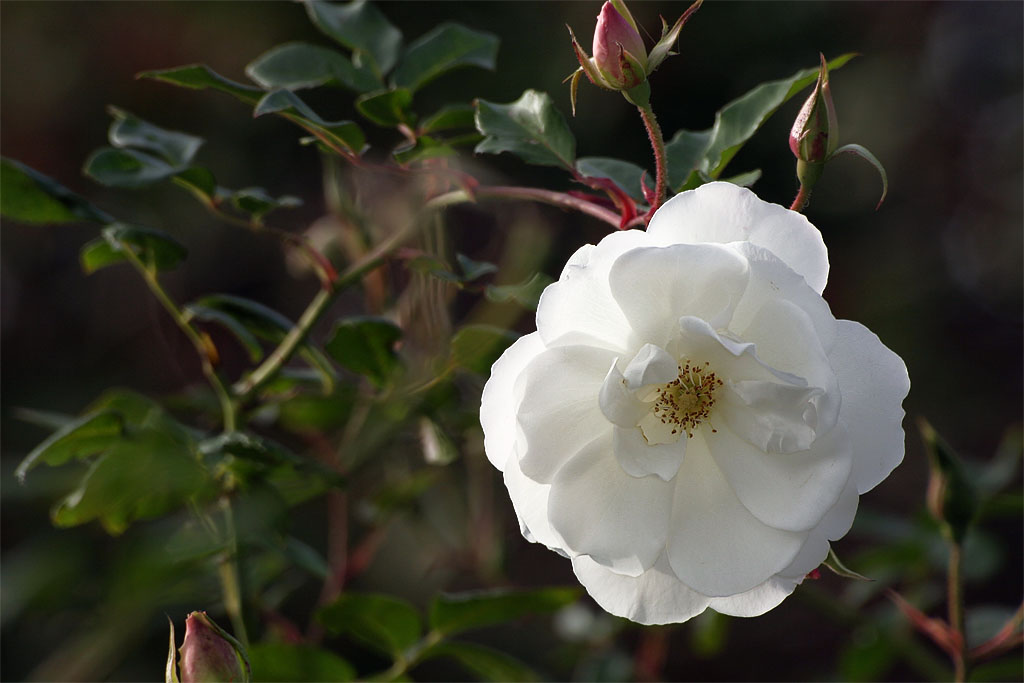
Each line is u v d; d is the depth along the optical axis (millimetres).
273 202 661
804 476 586
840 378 585
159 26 1277
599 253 583
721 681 1298
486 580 776
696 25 1325
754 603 595
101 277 1337
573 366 585
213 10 1253
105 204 1284
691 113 1328
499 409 587
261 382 668
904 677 1188
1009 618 739
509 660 668
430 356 695
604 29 600
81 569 664
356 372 681
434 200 656
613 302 589
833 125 601
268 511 652
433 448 713
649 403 604
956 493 664
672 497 597
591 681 750
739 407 597
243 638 664
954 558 669
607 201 645
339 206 720
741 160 1337
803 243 583
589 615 780
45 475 682
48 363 1302
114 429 650
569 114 1253
